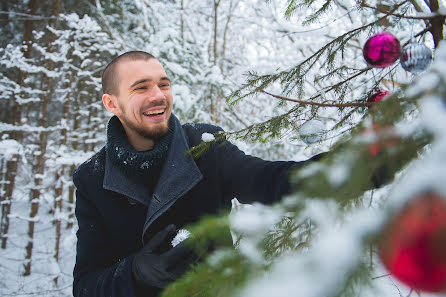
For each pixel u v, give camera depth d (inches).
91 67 240.8
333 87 33.1
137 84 39.8
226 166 41.6
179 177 39.8
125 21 223.0
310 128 28.9
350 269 8.2
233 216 12.1
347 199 10.5
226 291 10.8
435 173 8.2
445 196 8.0
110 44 190.1
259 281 8.8
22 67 203.2
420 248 8.1
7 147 189.2
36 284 204.1
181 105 154.2
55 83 251.6
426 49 22.2
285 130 34.0
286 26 159.3
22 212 292.7
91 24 186.1
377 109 14.7
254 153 173.6
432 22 27.0
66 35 203.2
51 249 244.1
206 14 209.6
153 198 39.1
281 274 8.3
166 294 12.9
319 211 10.2
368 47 25.1
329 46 33.4
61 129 232.8
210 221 11.9
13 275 214.8
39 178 218.4
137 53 41.8
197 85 173.2
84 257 42.2
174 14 198.2
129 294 31.8
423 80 11.6
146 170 40.7
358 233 8.7
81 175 44.8
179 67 164.4
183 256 30.2
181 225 40.8
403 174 10.6
